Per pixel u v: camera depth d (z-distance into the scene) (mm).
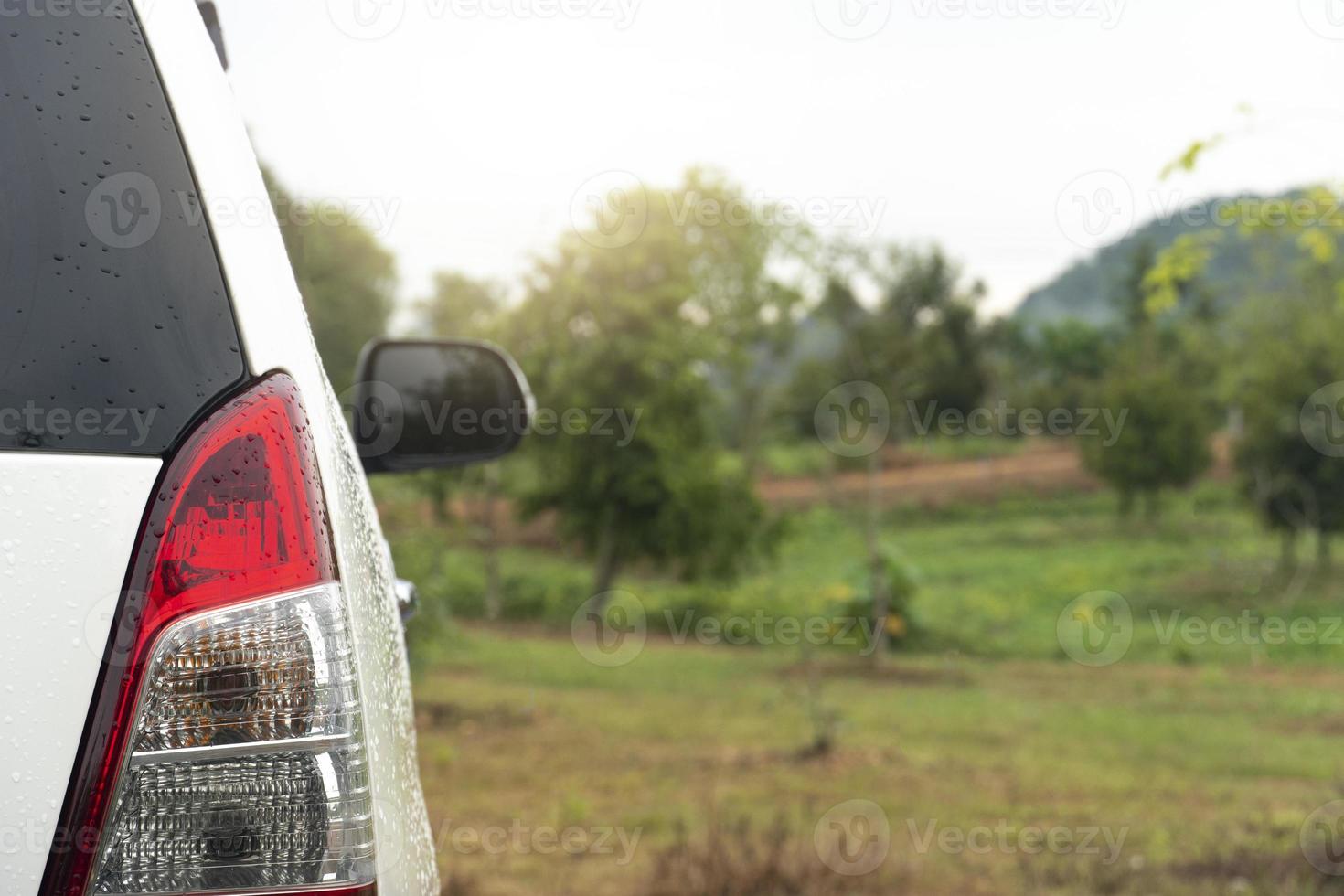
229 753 1001
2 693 965
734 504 25484
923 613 24469
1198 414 36094
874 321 24875
